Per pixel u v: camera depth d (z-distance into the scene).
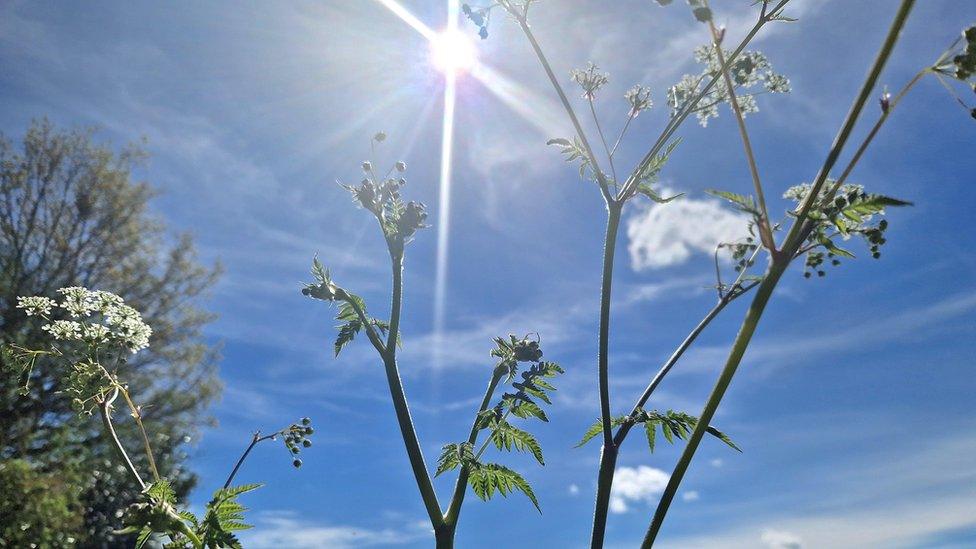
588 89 3.48
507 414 3.15
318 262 3.03
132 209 22.33
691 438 1.99
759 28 2.89
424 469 2.82
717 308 3.02
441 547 2.77
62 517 13.90
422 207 3.06
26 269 19.91
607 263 2.96
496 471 2.96
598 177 3.08
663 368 2.94
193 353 21.31
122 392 3.30
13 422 14.64
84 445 15.60
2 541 13.17
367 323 2.99
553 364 3.24
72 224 21.38
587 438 2.88
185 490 17.83
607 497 2.60
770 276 1.93
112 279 21.67
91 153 22.05
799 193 2.71
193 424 20.45
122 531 2.77
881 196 1.92
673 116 3.18
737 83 3.44
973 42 1.77
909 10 1.71
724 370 1.95
